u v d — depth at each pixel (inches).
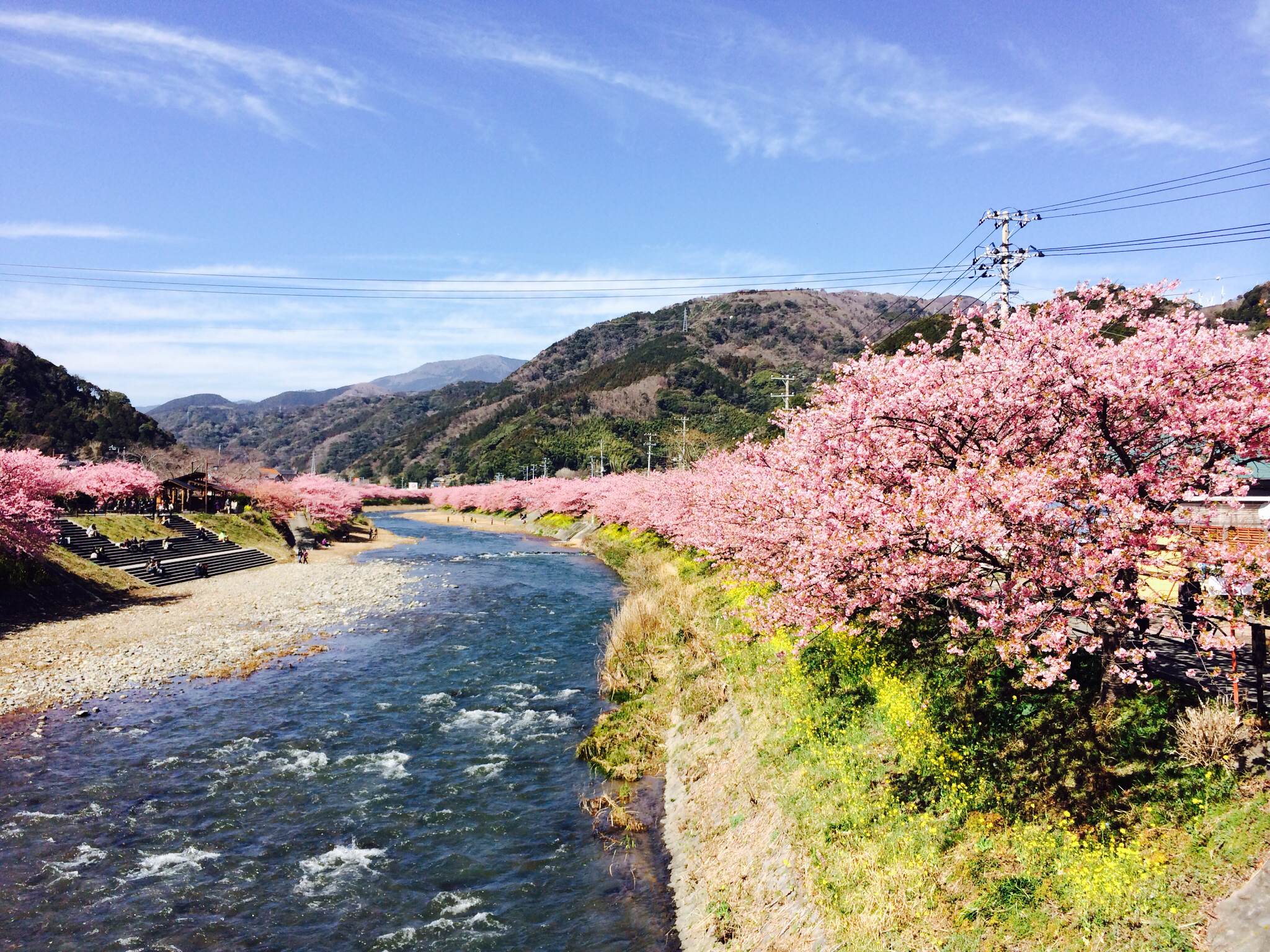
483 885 483.5
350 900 467.5
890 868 342.6
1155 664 423.8
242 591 1599.4
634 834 543.8
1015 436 413.1
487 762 677.3
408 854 521.7
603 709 819.4
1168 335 363.6
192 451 4635.8
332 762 677.9
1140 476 352.5
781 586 504.4
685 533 1255.5
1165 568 335.6
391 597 1556.3
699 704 698.2
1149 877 271.3
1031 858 310.0
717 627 869.8
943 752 403.5
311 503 3216.0
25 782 628.7
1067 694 400.2
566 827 557.3
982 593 360.2
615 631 1064.2
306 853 522.6
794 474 510.3
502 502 4564.5
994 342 462.3
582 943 422.0
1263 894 239.8
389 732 753.6
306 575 1892.2
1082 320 422.3
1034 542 344.8
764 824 453.4
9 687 865.5
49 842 530.0
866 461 448.8
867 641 550.6
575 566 2144.4
